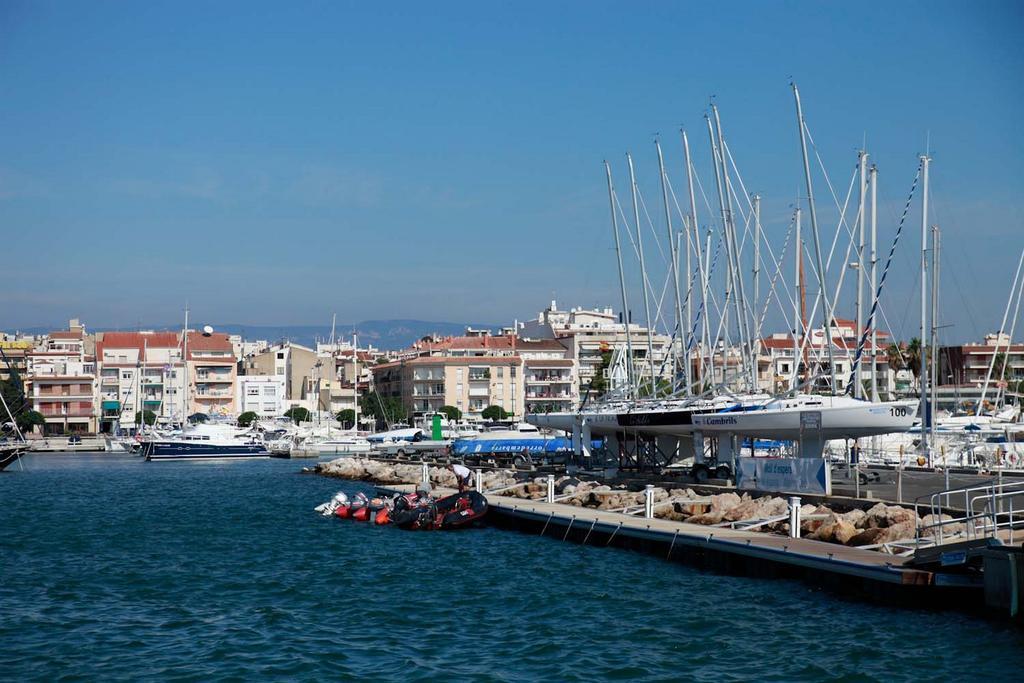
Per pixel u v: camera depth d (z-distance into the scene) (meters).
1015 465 69.56
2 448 119.56
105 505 75.19
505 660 29.61
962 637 30.12
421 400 197.00
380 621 34.59
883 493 50.34
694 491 57.03
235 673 28.45
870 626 31.77
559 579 41.25
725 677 27.69
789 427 59.22
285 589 40.16
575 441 77.62
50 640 32.12
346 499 67.06
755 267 75.56
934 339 82.12
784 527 43.16
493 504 60.09
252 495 84.12
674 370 81.94
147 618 35.16
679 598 36.81
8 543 53.41
